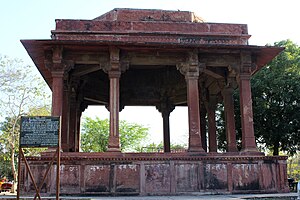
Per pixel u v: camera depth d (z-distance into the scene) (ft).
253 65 55.47
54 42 50.55
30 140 32.32
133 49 53.11
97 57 53.42
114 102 51.55
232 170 49.80
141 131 178.50
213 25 59.31
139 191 47.91
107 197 44.91
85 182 47.65
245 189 49.29
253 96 83.92
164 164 49.11
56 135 32.42
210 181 49.06
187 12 63.00
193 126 51.62
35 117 32.71
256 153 51.29
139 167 48.75
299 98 79.92
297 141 82.23
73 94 64.59
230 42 58.03
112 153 48.96
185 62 54.44
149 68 75.56
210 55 55.11
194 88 53.01
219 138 92.84
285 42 87.15
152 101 77.25
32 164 47.65
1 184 104.99
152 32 56.59
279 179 50.29
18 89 114.11
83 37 55.77
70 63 52.75
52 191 46.96
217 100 70.54
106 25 56.90
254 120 83.25
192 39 57.36
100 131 165.37
